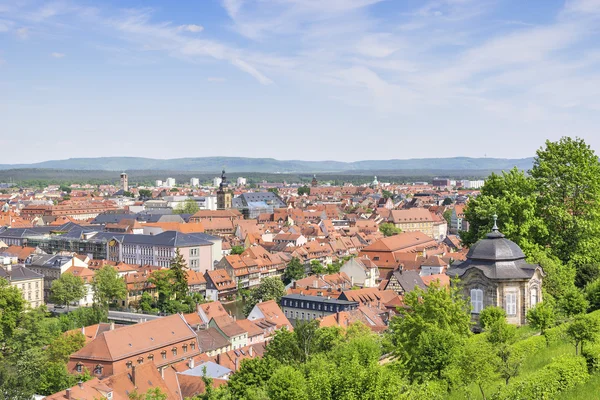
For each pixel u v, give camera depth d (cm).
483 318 7544
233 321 16850
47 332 15150
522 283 8806
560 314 8762
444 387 5862
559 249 10706
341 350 8262
